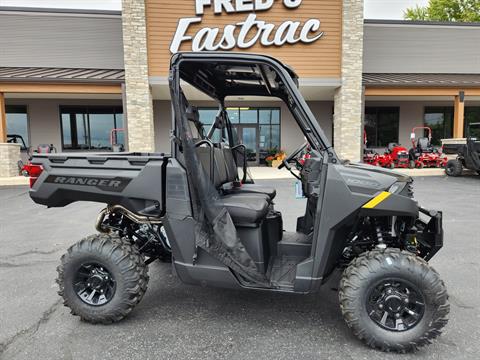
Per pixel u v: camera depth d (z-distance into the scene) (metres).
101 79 11.65
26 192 9.47
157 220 2.67
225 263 2.40
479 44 16.09
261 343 2.35
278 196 8.09
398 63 16.02
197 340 2.39
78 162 2.75
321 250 2.34
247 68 2.74
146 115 11.71
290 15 11.97
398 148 14.18
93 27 14.58
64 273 2.62
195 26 11.67
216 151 3.16
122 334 2.47
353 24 12.05
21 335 2.47
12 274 3.63
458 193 8.48
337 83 12.37
